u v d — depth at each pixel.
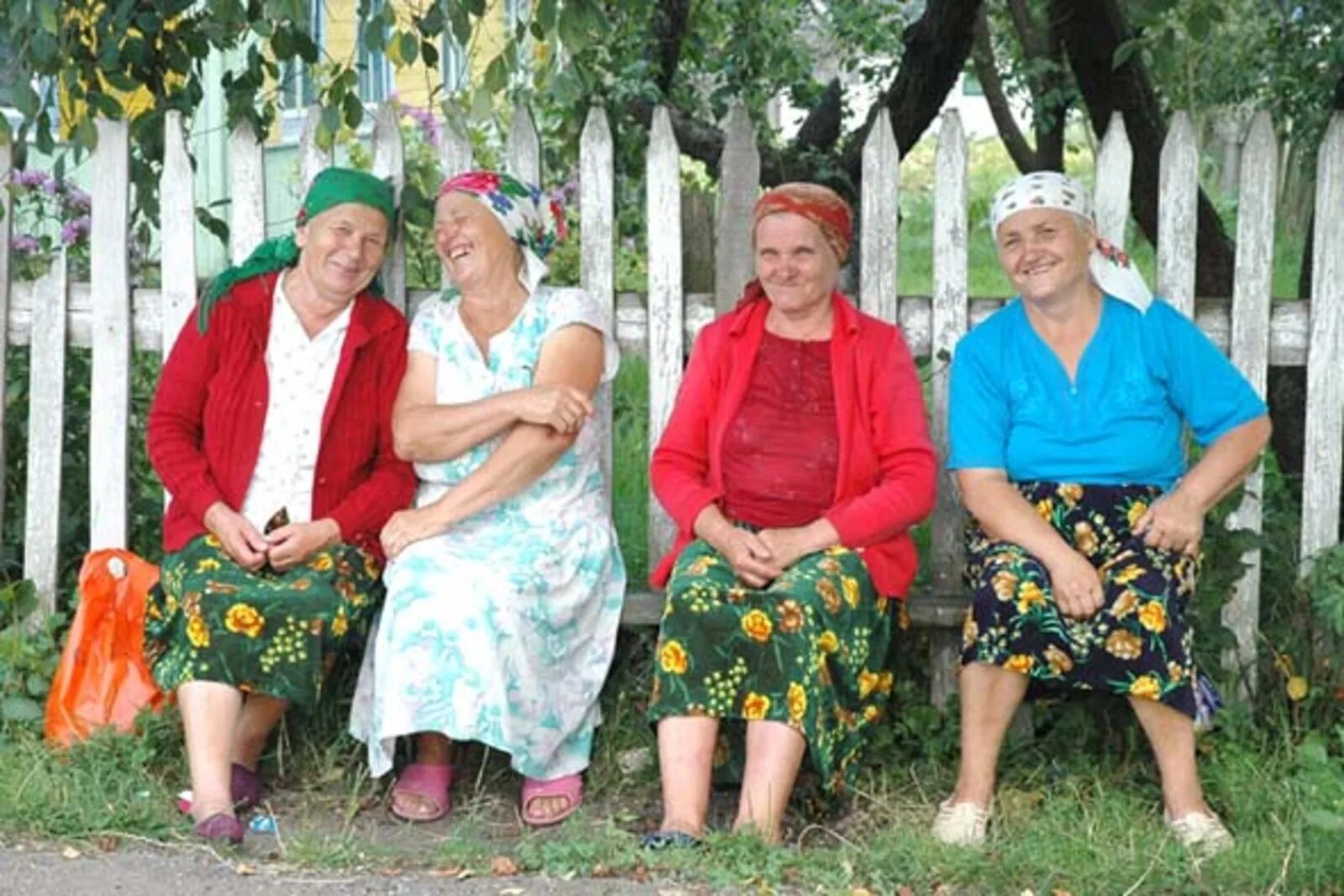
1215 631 5.66
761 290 5.64
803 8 10.61
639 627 5.98
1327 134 5.68
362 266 5.61
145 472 6.62
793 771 5.08
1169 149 5.72
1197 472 5.29
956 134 5.80
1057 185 5.35
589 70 7.29
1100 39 7.20
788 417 5.49
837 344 5.50
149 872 4.85
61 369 6.17
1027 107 10.81
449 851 5.01
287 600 5.27
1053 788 5.45
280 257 5.70
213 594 5.26
